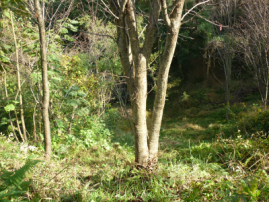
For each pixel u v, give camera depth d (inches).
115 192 118.6
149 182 122.3
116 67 309.7
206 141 311.9
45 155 166.7
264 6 375.2
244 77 618.2
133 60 134.6
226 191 106.5
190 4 508.1
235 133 308.0
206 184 117.5
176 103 631.8
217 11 422.6
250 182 118.3
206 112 525.0
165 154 208.8
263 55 431.5
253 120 315.9
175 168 138.2
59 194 111.2
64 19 207.9
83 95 213.6
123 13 128.3
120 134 331.6
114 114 371.9
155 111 141.3
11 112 263.1
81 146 213.6
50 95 219.1
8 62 183.3
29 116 245.8
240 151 170.4
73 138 222.8
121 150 226.8
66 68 245.1
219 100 572.1
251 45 418.9
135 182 126.0
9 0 149.6
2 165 142.2
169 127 459.8
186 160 166.1
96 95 310.7
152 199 106.5
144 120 139.6
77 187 121.0
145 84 136.4
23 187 98.9
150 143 144.7
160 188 114.7
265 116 303.6
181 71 711.7
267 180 118.2
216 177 122.3
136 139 140.4
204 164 147.6
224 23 443.2
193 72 709.3
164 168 139.3
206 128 410.0
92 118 283.9
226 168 151.6
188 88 671.8
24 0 168.6
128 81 138.9
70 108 250.5
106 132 281.4
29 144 203.5
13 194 91.7
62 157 187.8
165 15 116.3
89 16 337.1
